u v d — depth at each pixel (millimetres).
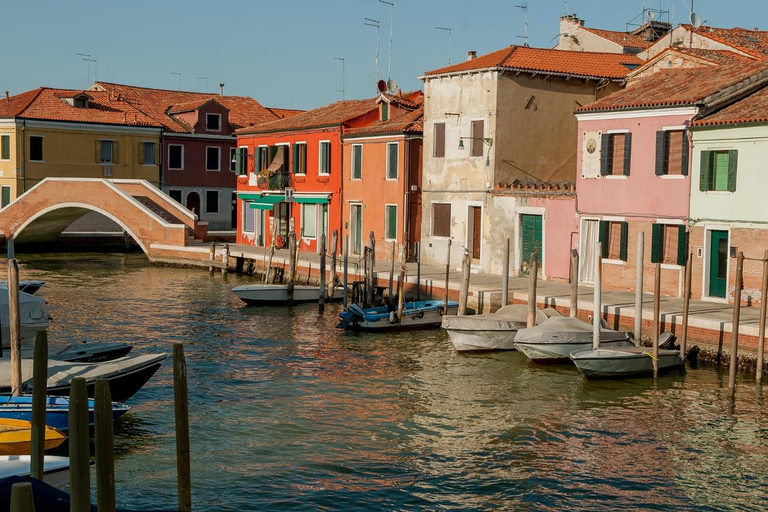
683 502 13344
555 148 33156
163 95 59281
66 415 14625
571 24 41531
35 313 22844
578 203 28375
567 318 21984
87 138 50250
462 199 32938
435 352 23438
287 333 26047
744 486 13945
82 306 30281
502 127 31766
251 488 13719
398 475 14336
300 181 41906
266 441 15867
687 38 35188
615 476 14328
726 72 26969
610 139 27438
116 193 43906
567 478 14234
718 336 20562
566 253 28844
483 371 21219
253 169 45500
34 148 48938
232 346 23984
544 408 18016
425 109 34500
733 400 18250
